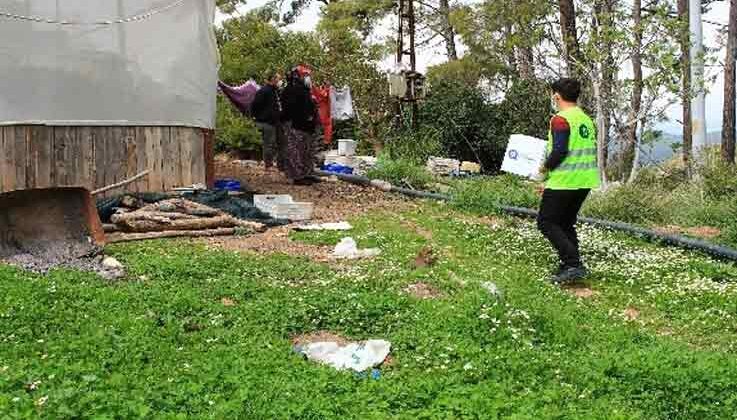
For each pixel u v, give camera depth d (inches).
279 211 522.0
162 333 259.3
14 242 386.6
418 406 199.5
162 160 560.7
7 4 490.3
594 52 689.0
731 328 305.0
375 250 427.5
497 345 256.5
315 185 691.4
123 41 536.1
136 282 338.3
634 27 692.7
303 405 190.4
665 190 651.5
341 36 1192.2
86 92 524.1
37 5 500.4
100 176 534.3
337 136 1094.4
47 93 508.7
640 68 802.2
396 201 636.7
